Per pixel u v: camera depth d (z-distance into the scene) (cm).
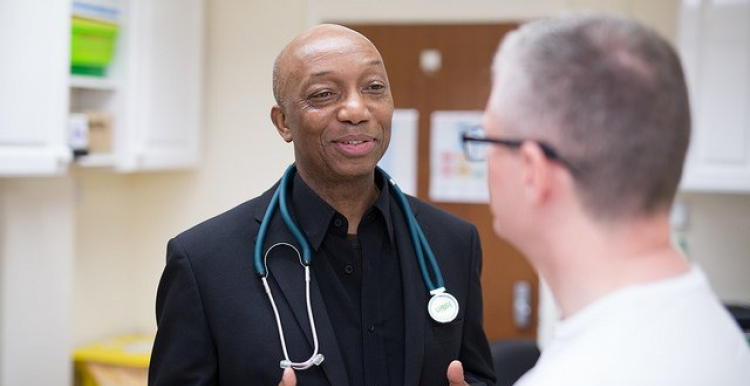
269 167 364
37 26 254
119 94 311
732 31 299
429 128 367
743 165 301
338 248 152
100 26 297
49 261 303
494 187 89
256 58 363
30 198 294
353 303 151
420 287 154
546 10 348
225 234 153
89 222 349
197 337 147
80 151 286
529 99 84
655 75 80
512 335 369
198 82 354
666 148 80
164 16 329
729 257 341
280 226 152
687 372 78
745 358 81
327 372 142
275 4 362
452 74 363
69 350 313
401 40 366
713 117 302
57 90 262
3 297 285
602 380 77
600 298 83
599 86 80
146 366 321
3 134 246
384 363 149
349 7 362
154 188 377
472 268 164
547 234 86
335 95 146
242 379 145
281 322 145
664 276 82
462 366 153
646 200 81
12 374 289
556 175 83
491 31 359
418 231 158
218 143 368
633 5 338
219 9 365
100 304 359
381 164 371
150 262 378
